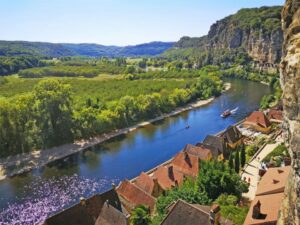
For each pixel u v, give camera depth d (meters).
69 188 79.69
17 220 66.38
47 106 108.56
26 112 105.88
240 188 55.09
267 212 42.91
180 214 39.88
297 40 16.59
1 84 196.00
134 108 137.62
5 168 92.88
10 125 102.19
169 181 66.81
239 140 95.31
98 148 108.19
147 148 106.06
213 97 182.50
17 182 84.25
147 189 64.12
